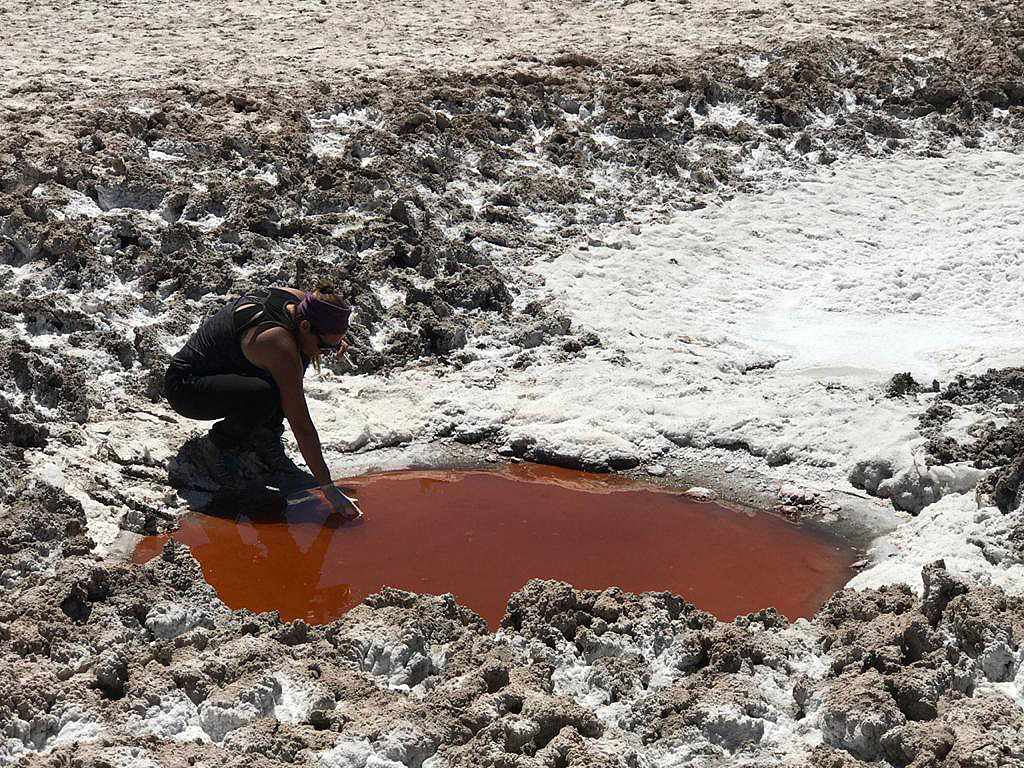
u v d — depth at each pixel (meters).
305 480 6.44
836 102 11.30
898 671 4.54
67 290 7.71
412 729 4.22
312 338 6.20
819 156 10.56
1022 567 5.28
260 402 6.25
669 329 7.89
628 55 12.04
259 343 6.17
